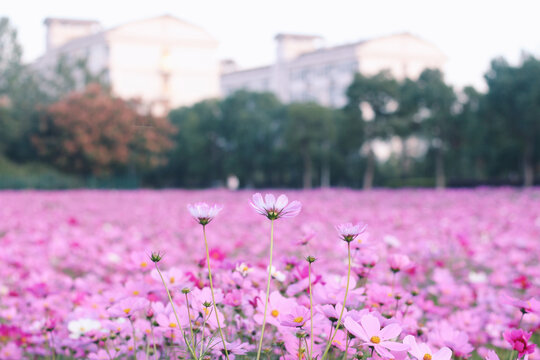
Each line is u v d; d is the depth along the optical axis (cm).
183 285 245
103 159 4431
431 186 4162
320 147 4772
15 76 5441
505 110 3644
